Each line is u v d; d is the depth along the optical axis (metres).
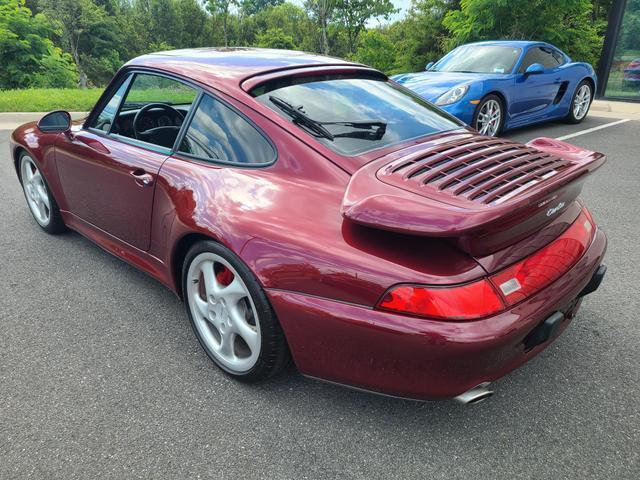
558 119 8.73
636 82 11.26
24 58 18.09
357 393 2.23
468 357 1.61
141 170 2.57
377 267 1.69
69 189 3.33
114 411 2.13
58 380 2.32
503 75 6.83
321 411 2.13
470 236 1.62
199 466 1.86
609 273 3.30
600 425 2.04
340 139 2.16
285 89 2.38
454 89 6.36
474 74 6.91
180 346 2.58
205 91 2.44
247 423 2.06
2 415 2.10
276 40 41.47
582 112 8.50
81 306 2.96
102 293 3.10
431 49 21.09
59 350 2.55
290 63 2.64
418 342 1.62
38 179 3.77
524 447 1.93
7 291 3.12
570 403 2.16
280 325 1.98
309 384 2.29
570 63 7.98
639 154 6.43
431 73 7.30
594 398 2.18
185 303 2.48
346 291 1.73
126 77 2.95
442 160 2.04
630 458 1.87
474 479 1.80
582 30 13.29
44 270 3.38
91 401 2.19
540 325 1.79
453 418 2.09
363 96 2.53
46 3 36.88
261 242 1.93
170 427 2.04
